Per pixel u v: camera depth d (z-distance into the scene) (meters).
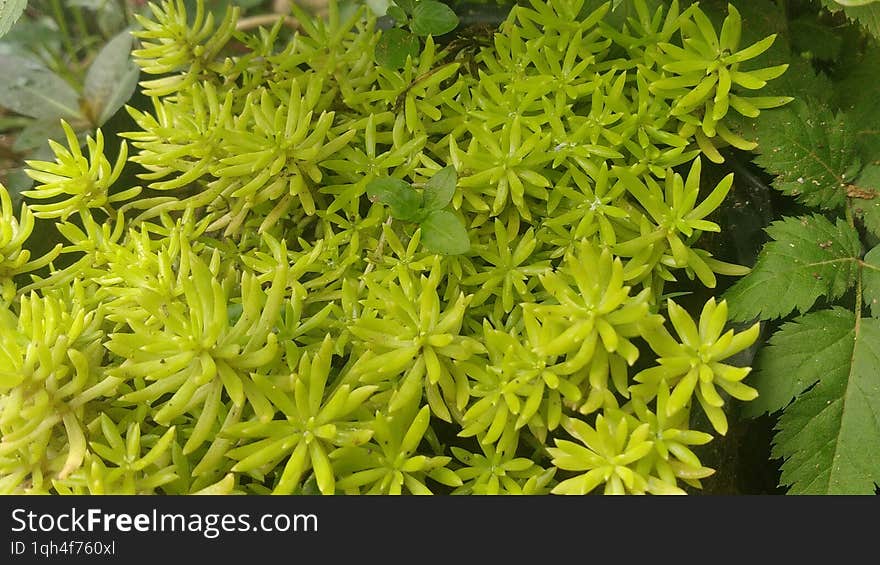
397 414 0.35
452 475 0.35
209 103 0.39
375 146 0.39
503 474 0.35
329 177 0.39
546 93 0.39
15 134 0.49
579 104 0.40
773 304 0.36
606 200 0.37
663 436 0.34
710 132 0.37
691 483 0.34
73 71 0.51
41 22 0.51
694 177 0.36
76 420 0.35
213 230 0.40
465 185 0.37
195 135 0.38
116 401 0.35
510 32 0.40
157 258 0.37
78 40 0.53
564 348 0.34
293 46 0.41
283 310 0.37
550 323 0.35
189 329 0.34
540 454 0.36
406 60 0.39
